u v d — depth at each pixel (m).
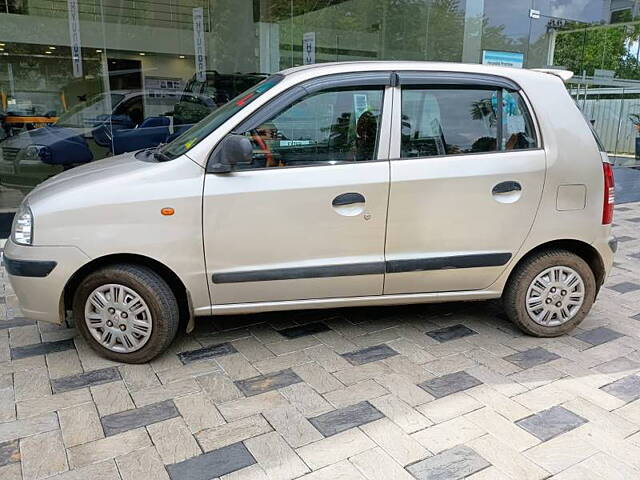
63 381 3.04
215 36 8.36
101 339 3.23
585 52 9.04
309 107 3.13
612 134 9.89
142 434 2.56
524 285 3.49
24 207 3.11
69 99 7.52
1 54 7.08
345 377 3.11
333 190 3.10
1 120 6.98
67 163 7.29
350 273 3.22
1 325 3.81
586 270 3.53
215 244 3.06
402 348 3.48
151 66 7.97
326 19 8.71
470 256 3.33
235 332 3.71
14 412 2.73
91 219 2.96
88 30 7.54
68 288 3.18
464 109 3.28
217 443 2.49
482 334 3.70
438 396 2.90
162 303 3.12
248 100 3.21
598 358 3.35
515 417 2.70
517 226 3.34
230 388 2.98
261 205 3.05
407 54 8.39
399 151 3.19
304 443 2.49
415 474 2.28
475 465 2.34
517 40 8.27
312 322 3.87
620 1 9.09
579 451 2.43
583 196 3.38
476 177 3.22
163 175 3.01
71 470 2.30
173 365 3.24
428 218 3.22
